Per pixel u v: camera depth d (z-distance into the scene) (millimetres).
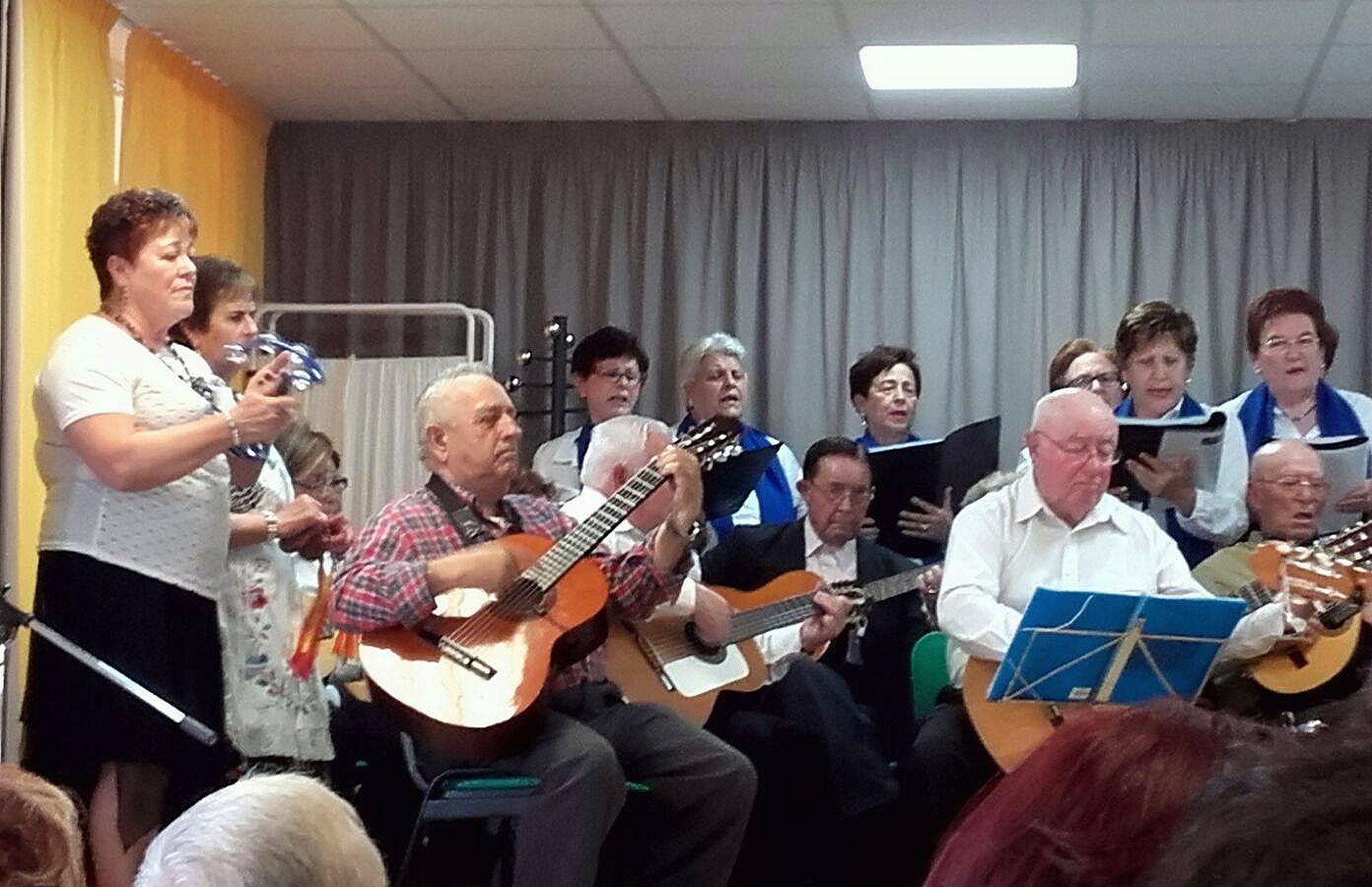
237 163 5805
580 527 3207
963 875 816
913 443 4605
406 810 3846
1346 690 3537
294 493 3877
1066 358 5016
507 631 3115
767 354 5988
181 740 3000
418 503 3252
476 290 6074
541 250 6078
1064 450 3605
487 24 4855
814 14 4684
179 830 1113
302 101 5828
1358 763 545
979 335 5891
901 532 4418
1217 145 5848
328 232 6098
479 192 6078
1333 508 4117
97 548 2975
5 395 4141
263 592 3350
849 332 5941
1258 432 4477
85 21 4609
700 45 5039
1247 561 3943
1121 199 5871
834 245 5977
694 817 3291
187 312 3096
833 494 4188
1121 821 798
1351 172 5777
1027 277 5906
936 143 5949
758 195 6016
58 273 4508
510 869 3686
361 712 3850
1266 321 4453
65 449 3000
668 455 3289
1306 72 5203
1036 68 5223
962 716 3738
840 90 5547
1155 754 816
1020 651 3219
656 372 6035
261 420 2971
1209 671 3295
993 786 915
